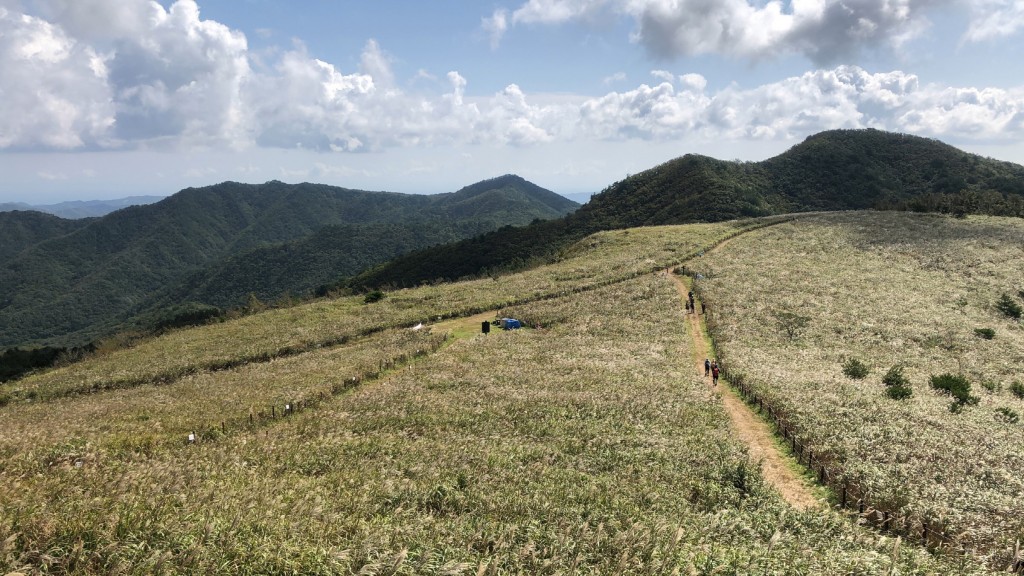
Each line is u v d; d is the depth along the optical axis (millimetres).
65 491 17703
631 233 114812
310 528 15086
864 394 34094
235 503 16344
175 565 12766
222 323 77188
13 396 47312
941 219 113438
